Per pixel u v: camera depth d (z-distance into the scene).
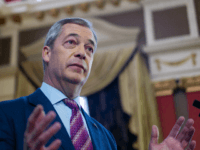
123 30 6.05
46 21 6.71
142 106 5.33
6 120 0.95
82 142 0.99
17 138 0.92
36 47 6.46
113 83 5.82
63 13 6.58
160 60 5.72
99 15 6.44
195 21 5.81
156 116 5.24
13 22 6.81
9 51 6.64
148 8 6.13
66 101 1.10
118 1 6.26
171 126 5.18
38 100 1.04
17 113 0.98
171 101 5.36
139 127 5.18
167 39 5.80
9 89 6.14
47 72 1.20
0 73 6.29
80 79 1.13
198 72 5.45
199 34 5.69
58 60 1.15
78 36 1.20
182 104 5.32
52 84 1.16
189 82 5.39
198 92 5.30
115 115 5.50
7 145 0.89
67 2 6.38
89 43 1.23
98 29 6.25
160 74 5.64
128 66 5.79
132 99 5.46
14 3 6.57
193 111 5.16
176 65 5.60
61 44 1.18
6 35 6.80
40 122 0.69
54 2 6.46
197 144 4.87
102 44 6.10
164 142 1.07
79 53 1.15
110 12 6.38
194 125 5.04
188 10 5.93
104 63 5.88
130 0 6.22
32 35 6.75
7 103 1.02
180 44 5.62
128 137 5.27
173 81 5.49
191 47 5.62
